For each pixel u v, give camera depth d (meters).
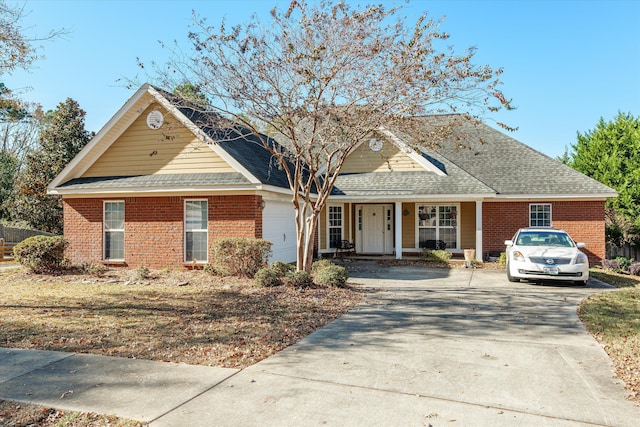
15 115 14.77
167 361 5.61
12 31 10.39
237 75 10.27
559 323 7.89
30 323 7.60
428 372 5.27
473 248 19.64
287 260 16.73
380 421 3.98
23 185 29.19
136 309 8.76
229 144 15.28
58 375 5.09
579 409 4.26
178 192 14.27
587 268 12.30
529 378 5.09
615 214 23.02
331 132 10.91
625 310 8.95
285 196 16.30
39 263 13.90
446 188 17.45
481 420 4.02
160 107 14.76
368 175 19.31
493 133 21.98
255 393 4.59
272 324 7.59
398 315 8.50
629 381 4.99
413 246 20.28
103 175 15.52
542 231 13.93
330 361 5.65
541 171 19.19
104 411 4.16
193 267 14.29
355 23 9.99
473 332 7.23
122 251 15.29
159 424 3.91
